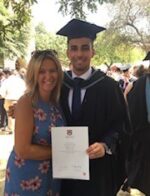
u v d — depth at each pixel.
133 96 4.40
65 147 2.97
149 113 4.32
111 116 3.24
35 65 3.00
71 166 2.98
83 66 3.25
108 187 3.29
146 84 4.38
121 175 3.45
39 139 3.00
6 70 12.43
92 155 2.94
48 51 3.08
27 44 25.55
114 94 3.26
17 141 2.96
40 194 3.06
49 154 3.03
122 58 35.41
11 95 9.78
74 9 5.38
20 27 5.82
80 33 3.21
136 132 4.34
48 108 3.05
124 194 5.89
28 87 3.03
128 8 32.25
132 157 4.38
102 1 5.40
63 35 3.34
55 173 3.01
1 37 5.75
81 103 3.20
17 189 3.06
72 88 3.23
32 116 2.97
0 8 6.30
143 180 4.44
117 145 3.32
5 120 11.81
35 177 3.03
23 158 2.98
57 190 3.18
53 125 3.04
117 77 10.85
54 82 3.07
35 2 5.74
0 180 6.38
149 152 4.38
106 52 33.56
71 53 3.25
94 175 3.21
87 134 2.93
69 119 3.19
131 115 4.34
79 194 3.22
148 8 32.09
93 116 3.19
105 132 3.22
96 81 3.25
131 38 32.91
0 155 8.40
